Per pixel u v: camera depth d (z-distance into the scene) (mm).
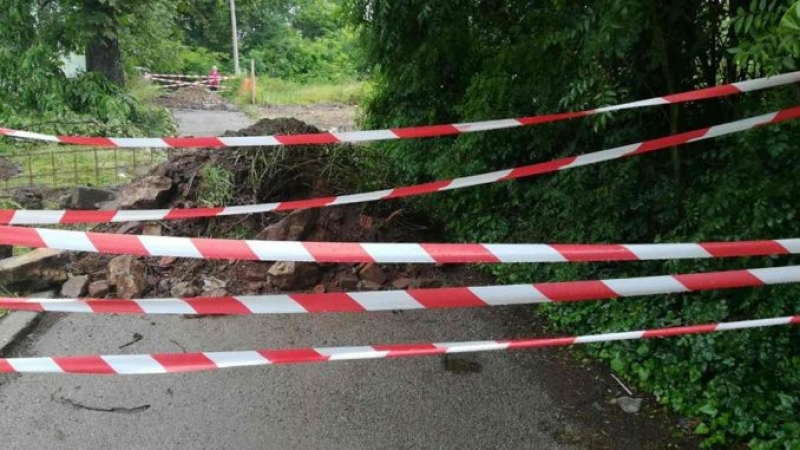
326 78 28625
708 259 3633
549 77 4781
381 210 6137
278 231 5184
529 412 3432
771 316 3320
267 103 19562
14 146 9680
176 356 1909
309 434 3203
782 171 3398
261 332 4285
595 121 3900
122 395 3494
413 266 5391
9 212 2020
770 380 3256
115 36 12273
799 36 2250
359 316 4570
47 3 11922
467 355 4023
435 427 3281
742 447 3121
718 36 3979
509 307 4777
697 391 3414
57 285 4852
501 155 5621
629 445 3168
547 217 5211
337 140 2641
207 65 26938
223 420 3299
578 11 3820
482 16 5930
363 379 3707
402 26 6426
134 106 12211
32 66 11133
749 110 3592
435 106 7074
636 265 4312
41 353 3949
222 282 4922
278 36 31125
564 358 4012
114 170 8539
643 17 3334
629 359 3799
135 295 4738
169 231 5387
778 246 1977
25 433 3154
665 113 4328
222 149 5930
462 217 6102
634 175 4277
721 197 3555
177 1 18656
